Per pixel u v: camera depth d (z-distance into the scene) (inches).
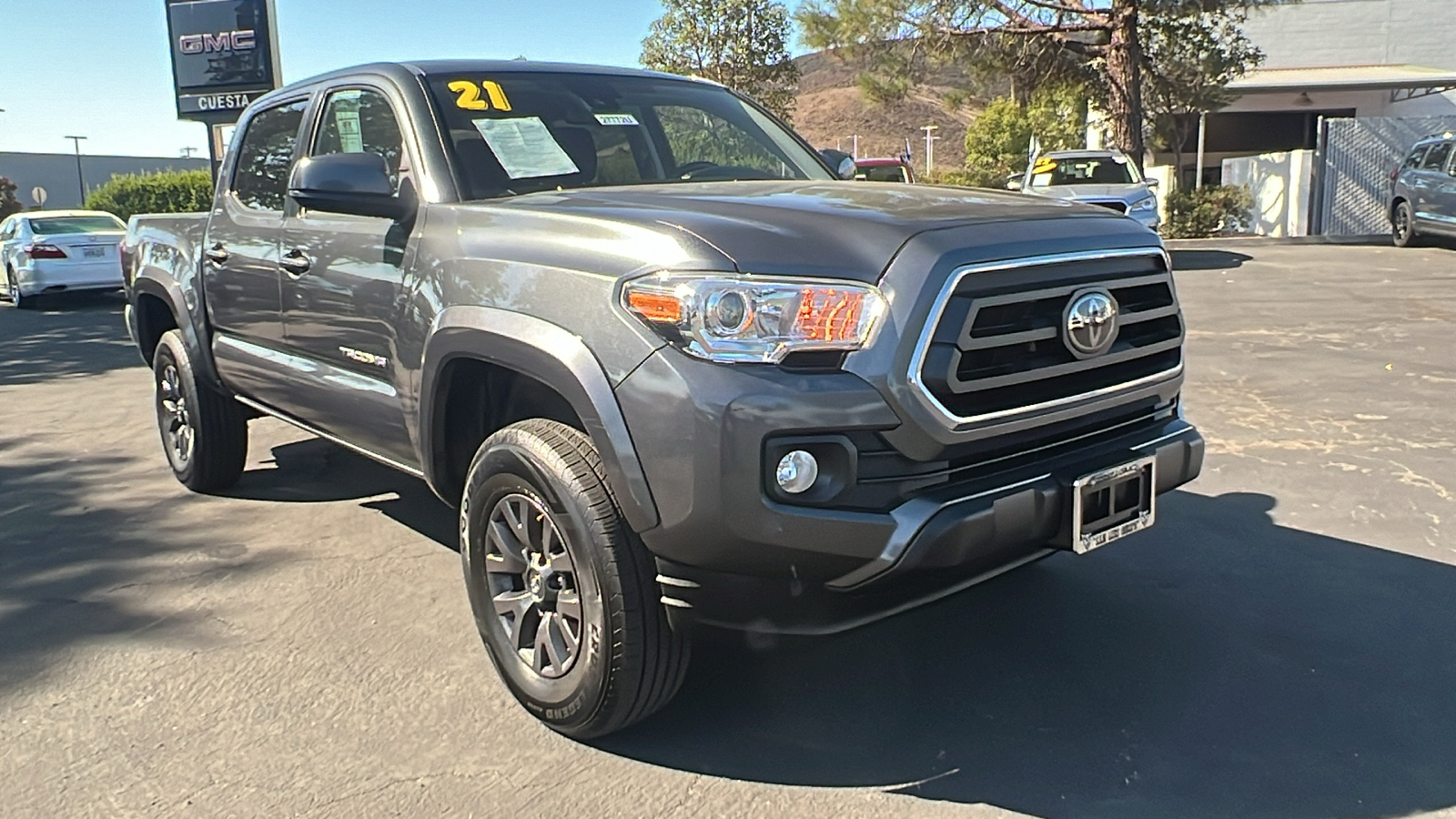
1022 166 1172.5
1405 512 188.2
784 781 110.5
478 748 117.9
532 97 156.5
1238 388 292.7
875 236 105.4
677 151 162.6
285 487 222.4
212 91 837.2
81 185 2486.5
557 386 111.4
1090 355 113.7
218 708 127.8
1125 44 794.8
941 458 104.7
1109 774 110.7
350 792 109.7
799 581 103.1
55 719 125.6
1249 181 938.7
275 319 171.8
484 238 125.5
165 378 217.6
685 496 101.6
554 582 119.0
